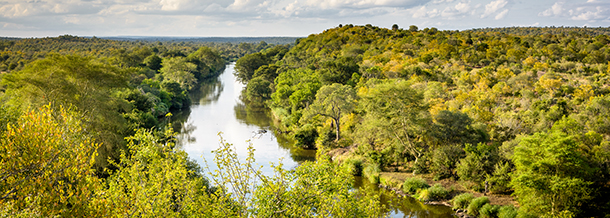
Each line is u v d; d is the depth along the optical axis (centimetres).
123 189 1315
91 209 1031
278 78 9781
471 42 14050
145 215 1145
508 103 5912
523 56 10294
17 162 1000
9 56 16562
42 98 3431
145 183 1321
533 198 2638
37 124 1051
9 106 2978
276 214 1218
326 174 1362
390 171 3962
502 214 2791
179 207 1251
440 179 3634
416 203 3253
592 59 9844
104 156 3466
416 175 3769
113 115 3862
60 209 1004
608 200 2686
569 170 2606
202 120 7075
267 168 4188
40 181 1002
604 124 4153
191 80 11881
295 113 6172
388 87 4016
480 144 3575
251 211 1216
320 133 5300
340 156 4547
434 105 5162
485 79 7038
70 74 3831
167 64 11806
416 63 9662
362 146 4425
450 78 8012
